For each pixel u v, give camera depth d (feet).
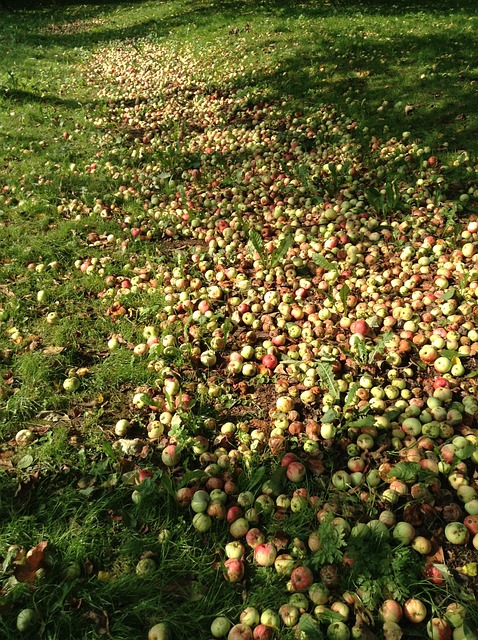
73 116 36.47
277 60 40.14
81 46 60.39
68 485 10.34
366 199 21.48
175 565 8.74
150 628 7.91
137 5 90.02
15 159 28.84
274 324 15.01
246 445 10.85
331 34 43.75
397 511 9.36
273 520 9.28
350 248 17.94
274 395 12.59
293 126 29.91
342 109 30.53
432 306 15.01
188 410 11.80
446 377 12.39
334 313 15.02
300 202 22.15
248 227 19.61
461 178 21.79
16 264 18.42
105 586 8.39
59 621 7.91
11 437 11.71
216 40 50.26
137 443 11.14
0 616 7.95
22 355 14.05
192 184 25.16
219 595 8.34
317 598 7.92
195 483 10.04
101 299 16.56
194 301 15.93
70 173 26.27
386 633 7.57
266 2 64.18
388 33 42.04
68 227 21.03
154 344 14.07
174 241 20.57
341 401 11.96
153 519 9.52
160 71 46.06
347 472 10.30
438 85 30.66
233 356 13.52
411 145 24.95
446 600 8.05
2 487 10.32
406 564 8.29
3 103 37.91
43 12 92.12
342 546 8.63
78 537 9.14
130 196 23.82
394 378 12.46
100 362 14.03
